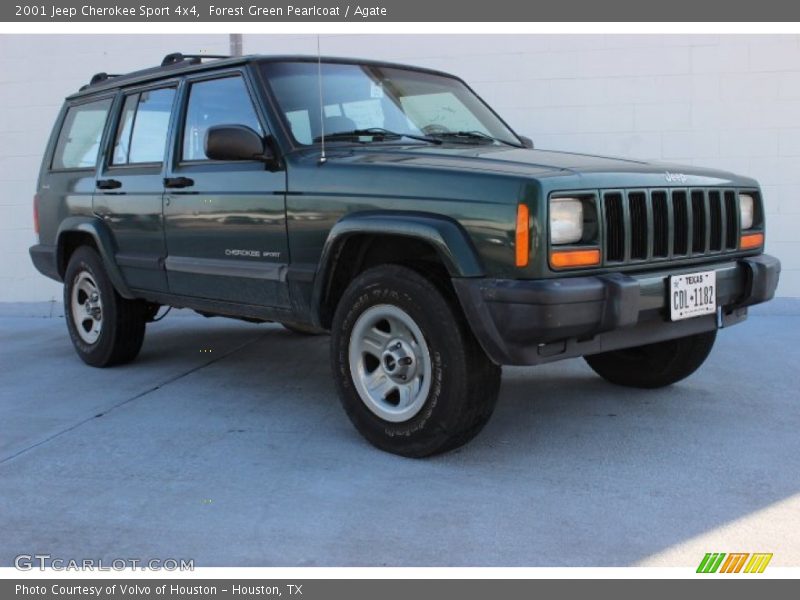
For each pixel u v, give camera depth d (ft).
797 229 23.18
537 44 24.11
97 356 19.04
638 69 23.61
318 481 11.62
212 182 14.97
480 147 14.43
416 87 16.29
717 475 11.58
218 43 26.22
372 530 10.00
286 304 13.99
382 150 13.69
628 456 12.41
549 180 10.80
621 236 11.55
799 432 13.42
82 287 19.36
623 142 23.98
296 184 13.37
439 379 11.62
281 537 9.89
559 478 11.55
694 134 23.53
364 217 12.16
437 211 11.50
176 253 16.10
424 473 11.82
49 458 12.88
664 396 15.67
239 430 14.14
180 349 21.36
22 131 27.76
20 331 24.98
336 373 13.05
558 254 10.80
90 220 18.30
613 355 16.24
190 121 15.94
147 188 16.62
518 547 9.49
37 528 10.29
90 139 19.16
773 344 19.99
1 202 28.14
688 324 12.92
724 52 23.03
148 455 12.92
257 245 14.25
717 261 13.35
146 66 26.76
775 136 23.06
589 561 9.14
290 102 14.29
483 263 11.05
